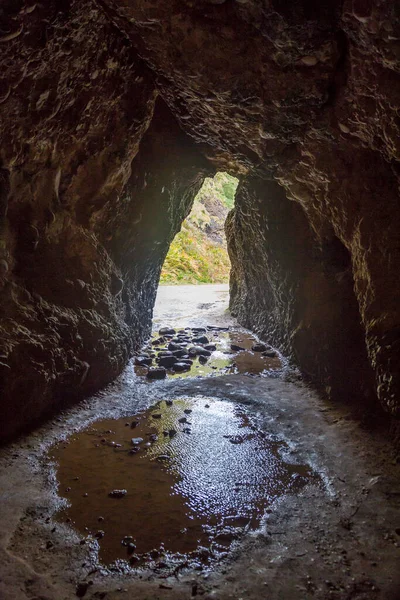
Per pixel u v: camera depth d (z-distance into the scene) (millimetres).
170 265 16219
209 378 4629
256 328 6773
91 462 2934
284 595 1816
